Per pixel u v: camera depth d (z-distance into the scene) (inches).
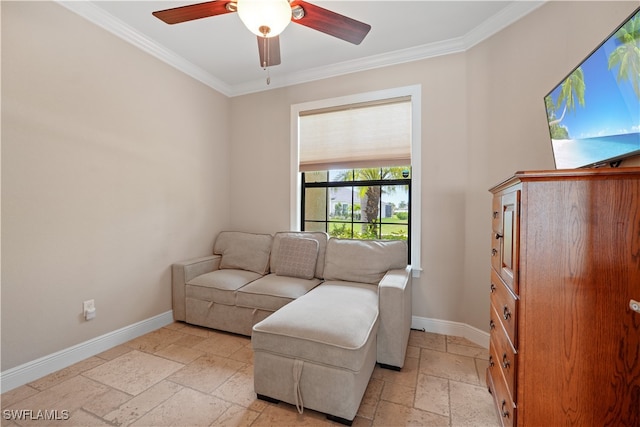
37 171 71.2
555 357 39.4
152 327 101.1
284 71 119.6
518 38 79.9
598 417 37.8
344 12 81.7
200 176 122.3
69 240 77.7
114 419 57.7
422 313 102.7
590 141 47.3
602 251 37.4
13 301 67.4
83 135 80.7
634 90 38.4
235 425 56.7
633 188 36.2
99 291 85.0
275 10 54.3
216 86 129.4
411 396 65.6
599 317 37.5
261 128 131.4
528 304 40.7
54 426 55.9
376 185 114.1
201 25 89.1
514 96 81.1
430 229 101.0
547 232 39.7
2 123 65.4
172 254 109.5
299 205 125.9
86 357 81.4
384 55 104.3
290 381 60.6
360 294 81.3
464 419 58.5
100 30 84.5
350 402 55.9
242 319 95.7
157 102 102.8
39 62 71.4
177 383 70.1
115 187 89.3
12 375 67.0
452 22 86.4
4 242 65.9
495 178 86.6
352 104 111.8
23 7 68.5
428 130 100.6
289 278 102.7
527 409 40.8
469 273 94.7
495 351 59.1
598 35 60.7
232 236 125.0
